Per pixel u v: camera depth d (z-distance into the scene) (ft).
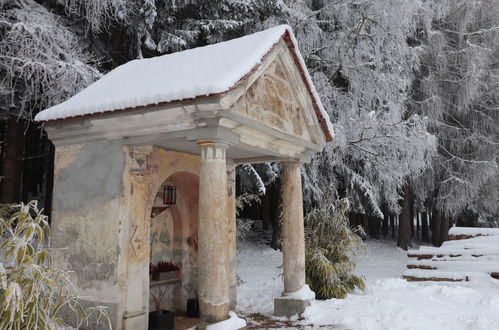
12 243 12.51
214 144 17.46
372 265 51.08
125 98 18.01
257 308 25.99
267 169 46.44
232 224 25.77
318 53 49.19
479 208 69.26
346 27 48.11
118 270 18.31
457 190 62.34
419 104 59.31
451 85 60.08
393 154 48.78
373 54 49.55
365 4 46.09
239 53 19.38
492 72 61.26
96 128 19.40
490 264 34.01
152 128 18.16
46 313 12.23
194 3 38.19
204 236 17.38
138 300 19.02
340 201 30.66
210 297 17.16
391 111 48.57
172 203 24.09
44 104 35.24
